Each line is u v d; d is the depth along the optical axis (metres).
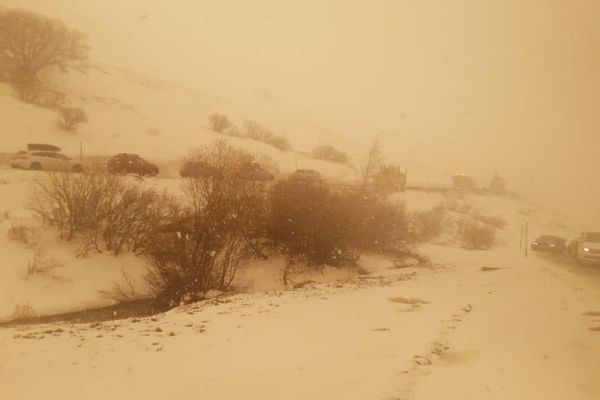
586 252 28.38
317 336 11.65
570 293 19.36
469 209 55.12
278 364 9.21
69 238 22.81
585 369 9.45
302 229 26.33
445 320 13.67
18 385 7.99
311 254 26.58
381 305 16.39
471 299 17.67
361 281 23.78
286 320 13.73
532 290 19.98
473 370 9.06
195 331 12.53
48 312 18.81
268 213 26.16
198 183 23.61
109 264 22.45
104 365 9.25
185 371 8.77
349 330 12.33
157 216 23.86
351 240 28.05
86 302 20.08
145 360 9.59
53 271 20.88
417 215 40.97
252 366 9.08
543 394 7.94
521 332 12.45
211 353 10.09
